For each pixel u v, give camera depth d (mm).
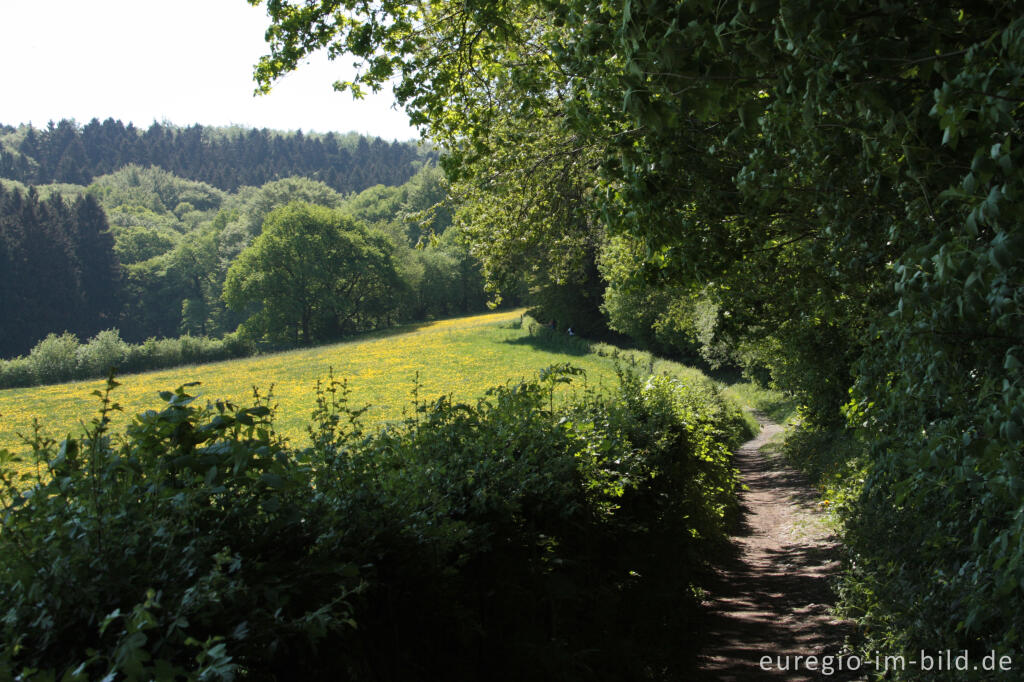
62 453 2500
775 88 3760
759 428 34938
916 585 4918
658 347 53031
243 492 2711
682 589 7387
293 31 9547
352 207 143875
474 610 3854
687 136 6152
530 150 11859
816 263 6754
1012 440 2402
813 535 11234
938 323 3133
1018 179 2320
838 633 6527
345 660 2602
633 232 6949
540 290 55688
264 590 2273
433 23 10477
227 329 103188
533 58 10000
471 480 4195
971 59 2580
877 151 3953
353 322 84438
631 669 5215
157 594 1977
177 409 2789
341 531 2863
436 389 30016
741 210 6395
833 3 2906
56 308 94750
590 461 5559
